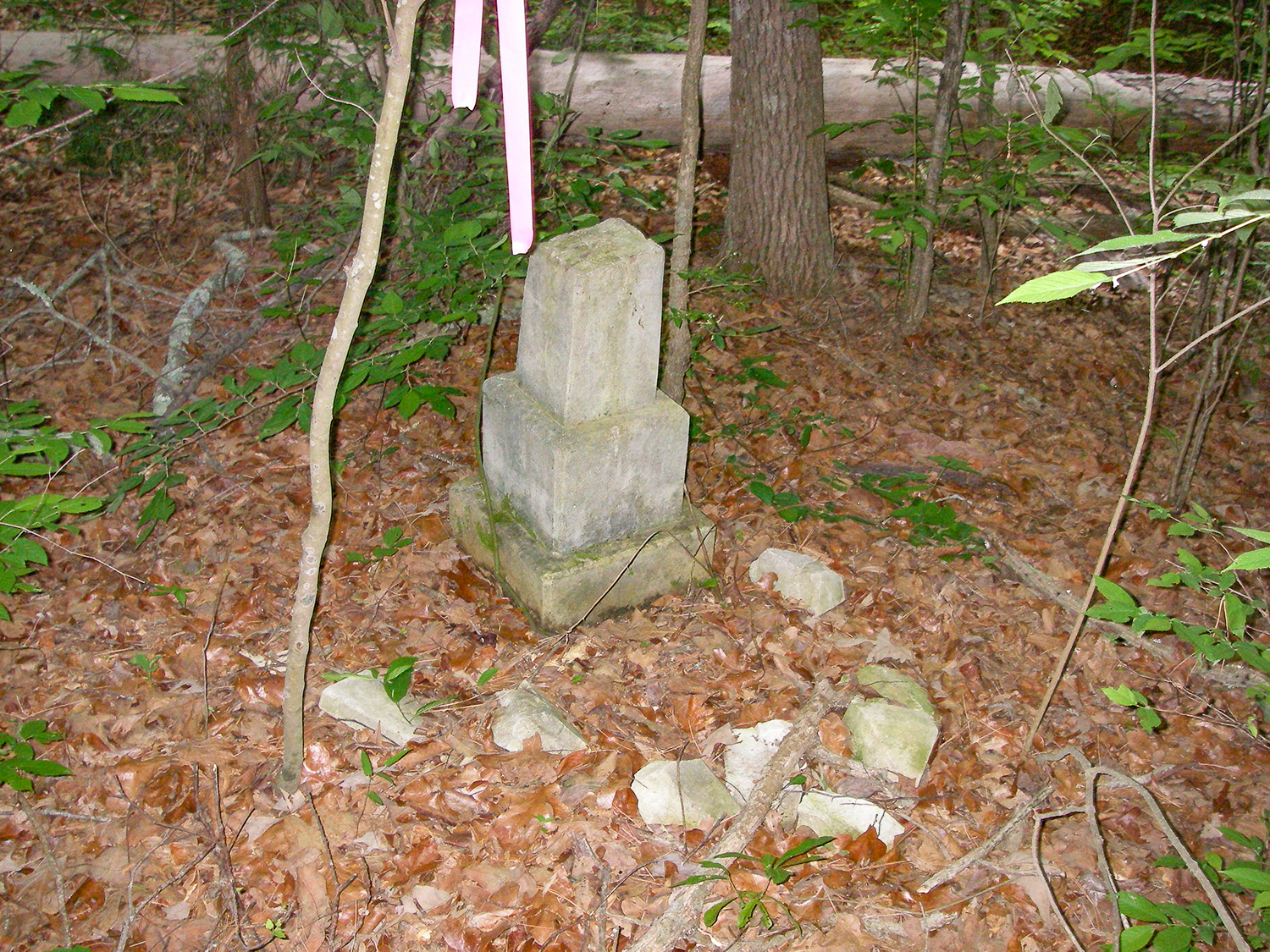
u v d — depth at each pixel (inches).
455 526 161.6
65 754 123.7
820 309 239.1
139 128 243.9
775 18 217.8
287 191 278.5
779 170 231.3
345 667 138.6
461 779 120.7
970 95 209.3
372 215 81.3
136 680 134.3
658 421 139.7
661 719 132.2
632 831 115.8
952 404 207.8
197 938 102.9
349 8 203.2
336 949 102.3
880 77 250.1
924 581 158.6
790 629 146.0
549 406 137.9
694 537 150.6
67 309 230.1
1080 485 184.2
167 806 117.4
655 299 132.5
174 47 251.1
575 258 126.2
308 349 157.2
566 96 213.0
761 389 208.4
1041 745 129.5
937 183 213.9
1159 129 243.0
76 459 181.8
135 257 254.4
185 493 173.2
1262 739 129.1
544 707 129.4
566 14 271.0
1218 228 160.1
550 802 117.1
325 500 96.7
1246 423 210.8
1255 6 175.2
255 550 160.2
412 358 157.2
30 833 113.8
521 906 106.6
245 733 127.3
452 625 146.4
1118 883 113.7
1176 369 225.6
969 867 113.7
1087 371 221.9
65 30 262.5
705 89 279.0
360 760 123.3
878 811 118.8
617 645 143.5
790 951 102.7
